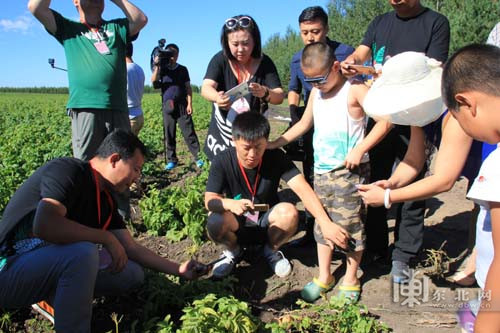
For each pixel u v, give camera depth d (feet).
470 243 12.17
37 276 8.40
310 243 14.24
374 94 8.36
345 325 9.34
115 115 14.57
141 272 10.25
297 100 15.70
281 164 11.60
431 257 12.04
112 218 10.21
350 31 138.72
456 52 5.56
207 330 8.34
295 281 12.03
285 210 11.59
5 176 20.15
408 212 11.30
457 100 5.43
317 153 11.13
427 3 92.17
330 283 11.25
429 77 7.91
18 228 8.69
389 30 12.52
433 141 9.17
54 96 186.19
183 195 16.47
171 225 15.34
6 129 49.19
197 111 72.28
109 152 8.98
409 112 7.79
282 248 14.06
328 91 10.65
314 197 11.00
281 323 9.50
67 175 8.59
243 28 12.28
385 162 12.69
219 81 13.46
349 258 11.02
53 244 8.66
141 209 16.31
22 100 138.72
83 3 13.80
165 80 26.13
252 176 11.64
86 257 8.32
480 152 7.97
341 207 10.67
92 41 13.94
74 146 14.64
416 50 11.93
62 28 13.83
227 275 11.96
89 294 8.52
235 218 11.73
